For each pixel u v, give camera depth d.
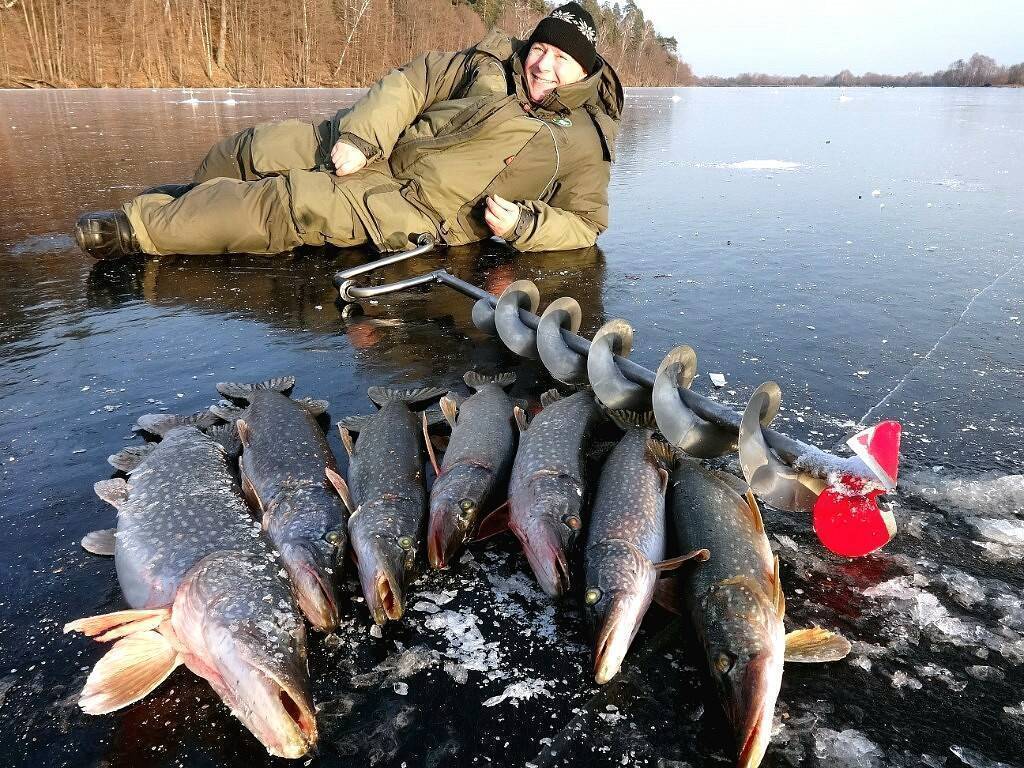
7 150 11.30
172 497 2.54
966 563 2.52
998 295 5.55
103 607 2.26
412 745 1.82
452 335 4.69
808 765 1.80
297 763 1.77
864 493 2.34
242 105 23.28
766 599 2.19
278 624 2.02
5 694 1.94
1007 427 3.46
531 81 6.27
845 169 13.05
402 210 6.28
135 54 40.84
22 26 36.16
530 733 1.87
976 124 24.33
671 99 48.62
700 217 8.70
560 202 6.83
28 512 2.69
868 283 5.91
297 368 4.11
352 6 53.12
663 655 2.18
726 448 2.98
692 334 4.70
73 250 6.18
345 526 2.64
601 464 3.26
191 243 6.09
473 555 2.65
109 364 4.07
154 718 1.89
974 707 1.96
